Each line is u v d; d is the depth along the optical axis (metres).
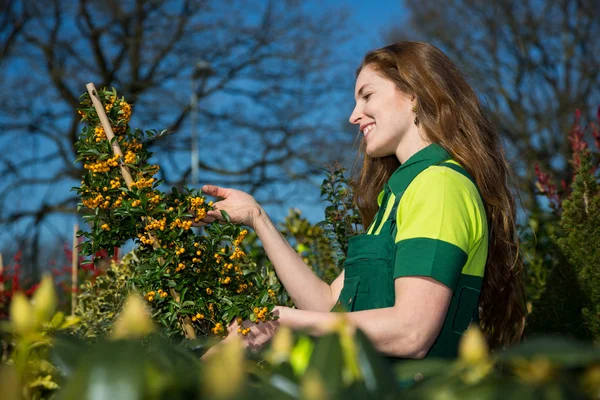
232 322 1.71
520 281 1.73
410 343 1.27
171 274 1.69
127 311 0.55
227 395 0.49
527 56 14.49
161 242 1.72
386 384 0.56
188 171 14.54
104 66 14.09
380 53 1.76
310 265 3.30
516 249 1.68
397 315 1.28
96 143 1.77
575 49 14.36
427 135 1.63
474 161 1.59
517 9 14.53
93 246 1.72
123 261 2.88
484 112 1.75
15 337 0.64
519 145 13.93
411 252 1.33
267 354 0.66
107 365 0.48
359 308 1.46
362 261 1.48
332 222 2.62
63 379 0.62
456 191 1.42
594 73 14.11
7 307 3.43
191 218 1.79
